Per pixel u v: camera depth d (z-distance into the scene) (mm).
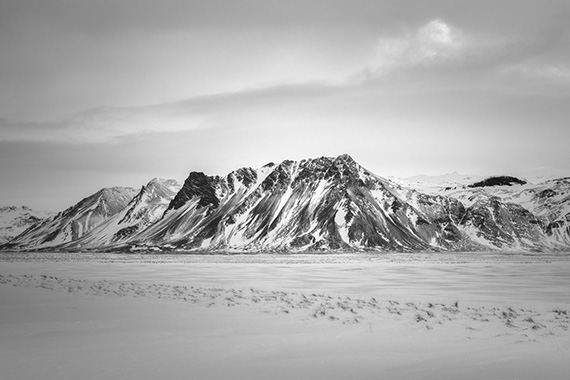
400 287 50062
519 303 34938
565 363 17016
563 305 33594
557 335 22078
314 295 40125
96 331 23453
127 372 16047
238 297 37844
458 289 47656
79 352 18984
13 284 50188
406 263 126312
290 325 24891
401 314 28359
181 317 27469
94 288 45625
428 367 16656
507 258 183000
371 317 27281
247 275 72375
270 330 23594
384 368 16562
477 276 69188
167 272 80875
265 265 113438
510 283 55594
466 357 18078
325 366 16859
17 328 24312
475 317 27203
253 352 19016
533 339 21203
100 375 15672
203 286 50188
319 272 81250
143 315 28250
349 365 17000
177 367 16703
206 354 18656
